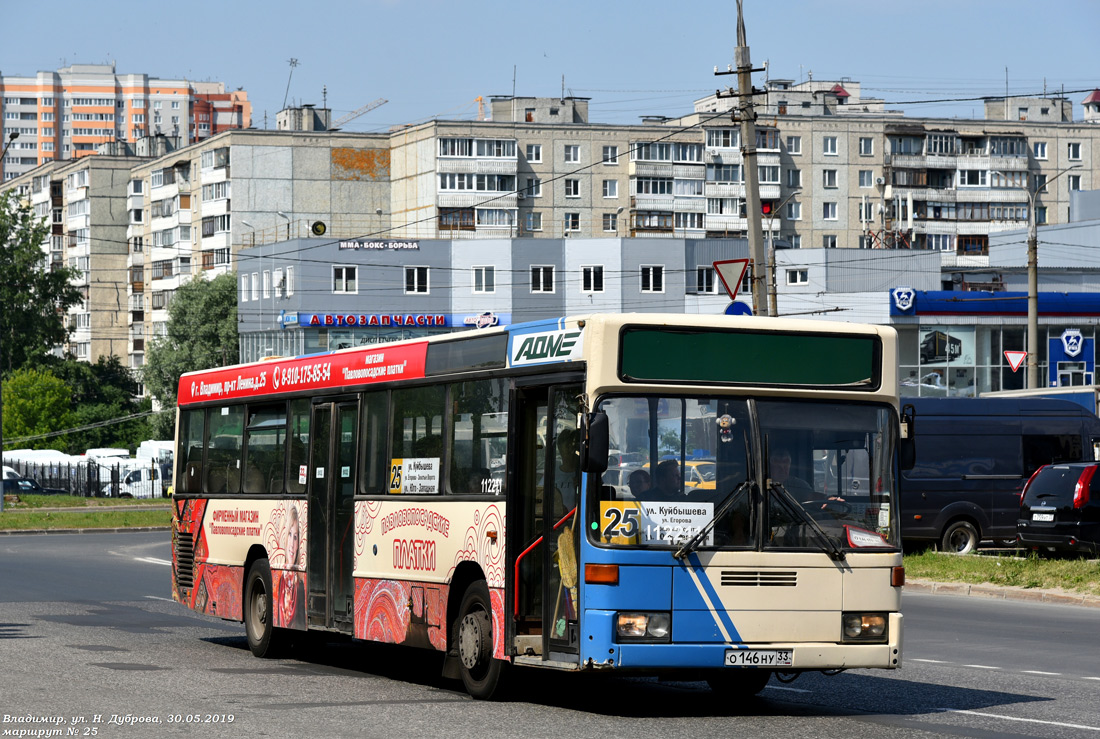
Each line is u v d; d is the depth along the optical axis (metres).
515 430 13.84
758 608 12.73
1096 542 30.11
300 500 18.09
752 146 32.97
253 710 13.20
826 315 93.88
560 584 13.11
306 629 17.66
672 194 135.38
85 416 132.25
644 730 12.06
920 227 140.38
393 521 15.94
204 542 20.91
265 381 19.50
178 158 142.62
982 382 91.00
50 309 138.00
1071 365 91.06
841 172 139.25
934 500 35.22
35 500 83.06
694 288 110.62
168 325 124.88
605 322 12.72
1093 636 20.80
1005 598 27.81
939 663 17.66
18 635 20.69
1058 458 36.22
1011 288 110.56
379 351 16.72
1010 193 142.50
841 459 13.24
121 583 31.98
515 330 14.16
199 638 21.00
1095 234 117.00
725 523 12.78
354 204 135.12
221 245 134.62
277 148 133.38
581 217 133.88
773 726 12.38
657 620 12.49
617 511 12.56
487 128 131.00
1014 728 12.34
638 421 12.73
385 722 12.46
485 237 119.56
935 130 141.12
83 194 160.62
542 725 12.34
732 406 12.98
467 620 14.32
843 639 12.96
